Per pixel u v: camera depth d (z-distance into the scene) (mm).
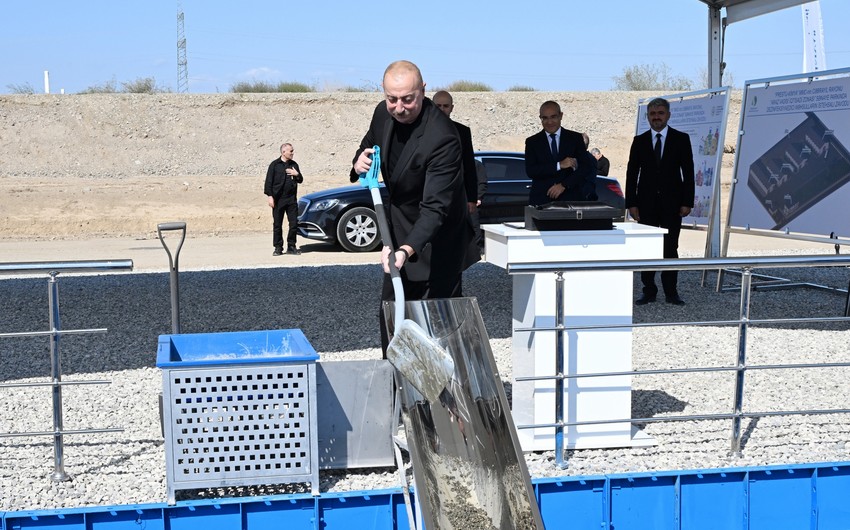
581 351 5422
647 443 5629
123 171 34812
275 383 4602
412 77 4707
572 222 5406
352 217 17266
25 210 25047
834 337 9234
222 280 12984
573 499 4496
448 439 3744
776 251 17078
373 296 11414
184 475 4562
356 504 4352
